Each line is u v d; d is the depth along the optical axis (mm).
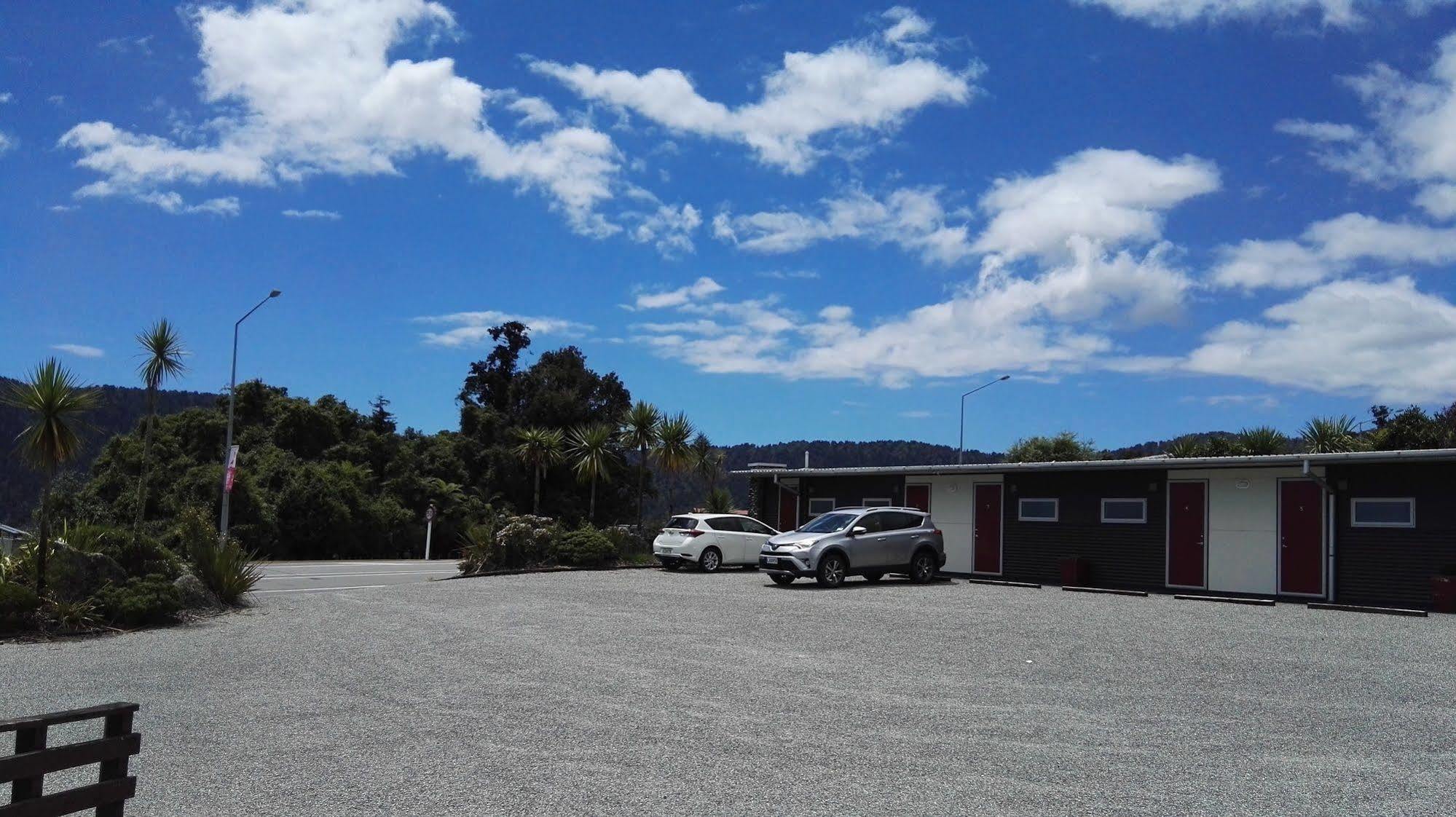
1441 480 19141
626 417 42500
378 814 6469
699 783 7188
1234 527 22219
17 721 5074
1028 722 9148
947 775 7410
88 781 7379
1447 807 6707
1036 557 25891
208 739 8461
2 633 14953
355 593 22031
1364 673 11688
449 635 14805
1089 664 12250
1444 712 9641
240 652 13328
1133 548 23938
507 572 28688
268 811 6527
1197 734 8734
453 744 8266
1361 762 7855
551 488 62438
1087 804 6730
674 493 61594
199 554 19125
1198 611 17984
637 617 16781
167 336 21203
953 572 27891
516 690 10547
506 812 6520
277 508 48469
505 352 71000
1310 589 20844
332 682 11062
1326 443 34625
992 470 26375
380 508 53406
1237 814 6539
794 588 22422
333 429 57594
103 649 13898
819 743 8352
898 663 12320
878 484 30109
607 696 10234
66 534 17641
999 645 13727
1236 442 37156
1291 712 9617
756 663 12297
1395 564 19594
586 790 6992
